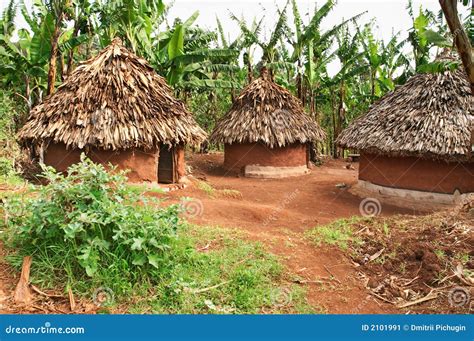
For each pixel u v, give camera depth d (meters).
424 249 5.81
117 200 4.93
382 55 18.30
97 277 4.27
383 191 10.45
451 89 9.87
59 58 15.70
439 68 6.67
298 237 6.36
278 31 17.05
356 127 11.07
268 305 4.45
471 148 8.65
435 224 6.96
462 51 5.89
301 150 15.58
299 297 4.64
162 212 5.07
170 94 11.16
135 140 9.21
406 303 4.84
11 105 14.09
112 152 9.37
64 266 4.38
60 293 4.20
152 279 4.52
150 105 9.96
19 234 4.73
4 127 11.63
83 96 9.55
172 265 4.69
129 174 9.47
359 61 21.67
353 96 23.28
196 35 16.75
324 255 5.75
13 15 13.87
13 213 5.04
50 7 12.68
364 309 4.65
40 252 4.55
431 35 6.74
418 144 9.25
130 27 14.01
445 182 9.50
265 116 15.00
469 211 7.38
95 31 13.09
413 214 9.31
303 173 15.59
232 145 15.52
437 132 9.25
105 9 13.16
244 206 8.07
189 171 14.32
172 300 4.31
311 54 18.36
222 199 9.82
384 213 9.34
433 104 9.76
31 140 9.83
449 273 5.33
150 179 9.71
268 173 14.82
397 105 10.45
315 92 20.39
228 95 22.86
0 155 10.29
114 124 9.23
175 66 14.93
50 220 4.43
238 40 18.88
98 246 4.40
